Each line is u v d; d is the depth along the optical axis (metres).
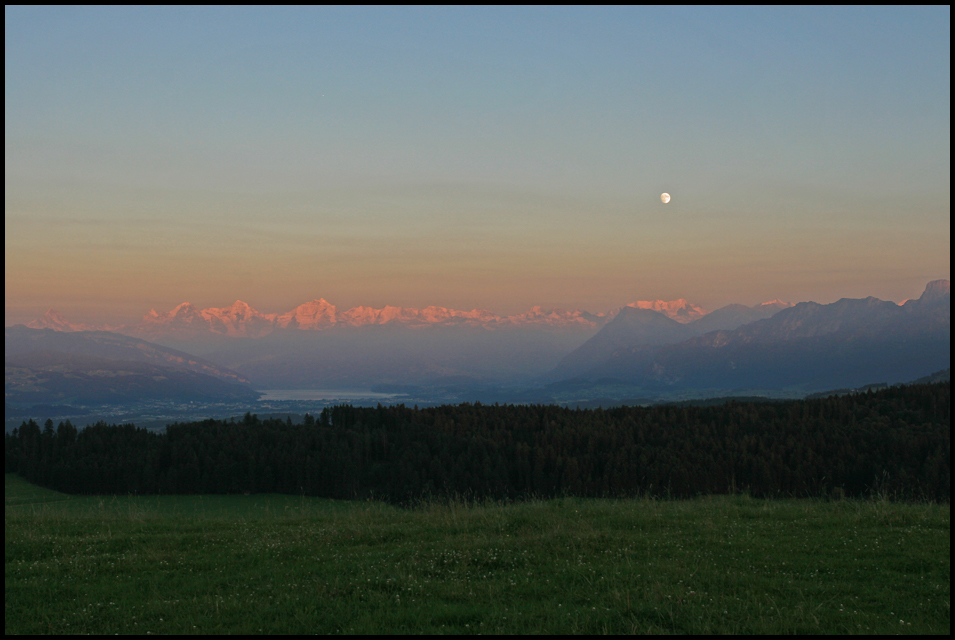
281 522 24.31
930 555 16.64
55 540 19.70
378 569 16.28
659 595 14.00
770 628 12.20
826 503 25.91
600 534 19.59
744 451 77.12
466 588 14.80
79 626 12.75
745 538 19.20
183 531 22.03
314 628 12.52
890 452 71.31
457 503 27.84
